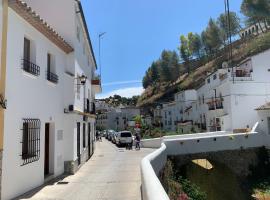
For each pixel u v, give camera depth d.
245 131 27.69
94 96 29.72
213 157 23.61
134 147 33.59
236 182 23.41
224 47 84.12
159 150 14.77
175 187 14.96
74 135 14.97
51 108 12.21
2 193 7.83
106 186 10.99
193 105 51.22
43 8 15.05
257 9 73.50
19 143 8.93
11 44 8.52
